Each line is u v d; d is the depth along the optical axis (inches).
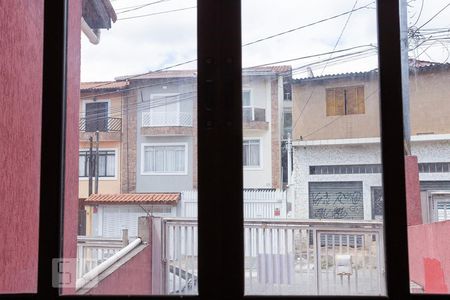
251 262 138.9
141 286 157.5
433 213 189.3
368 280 142.3
